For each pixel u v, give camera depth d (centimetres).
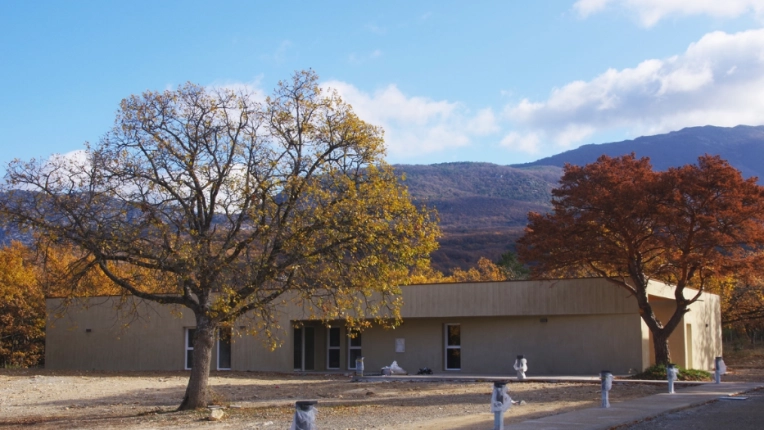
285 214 1761
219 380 2944
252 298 1908
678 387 2370
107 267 1906
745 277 2736
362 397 2231
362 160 1852
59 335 3809
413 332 3381
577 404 1853
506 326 3212
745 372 3266
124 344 3681
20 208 1684
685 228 2648
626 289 2919
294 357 3506
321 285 1808
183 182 1767
